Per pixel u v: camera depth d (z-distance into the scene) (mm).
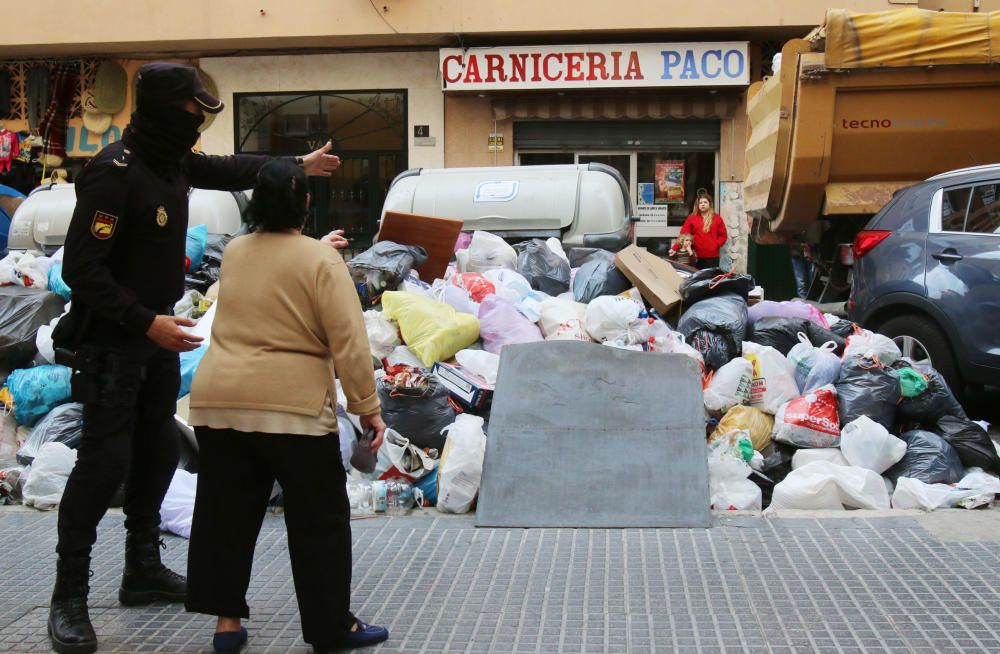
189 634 4004
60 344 4004
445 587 4387
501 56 15625
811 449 5898
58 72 17312
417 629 3975
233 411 3648
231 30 16094
